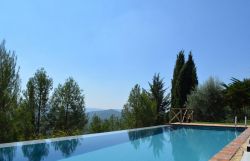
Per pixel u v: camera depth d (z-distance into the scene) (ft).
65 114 80.02
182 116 78.74
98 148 38.24
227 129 66.08
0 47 50.03
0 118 48.21
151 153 37.01
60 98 80.23
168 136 56.03
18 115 53.47
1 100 48.73
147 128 64.95
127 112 81.97
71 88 81.00
